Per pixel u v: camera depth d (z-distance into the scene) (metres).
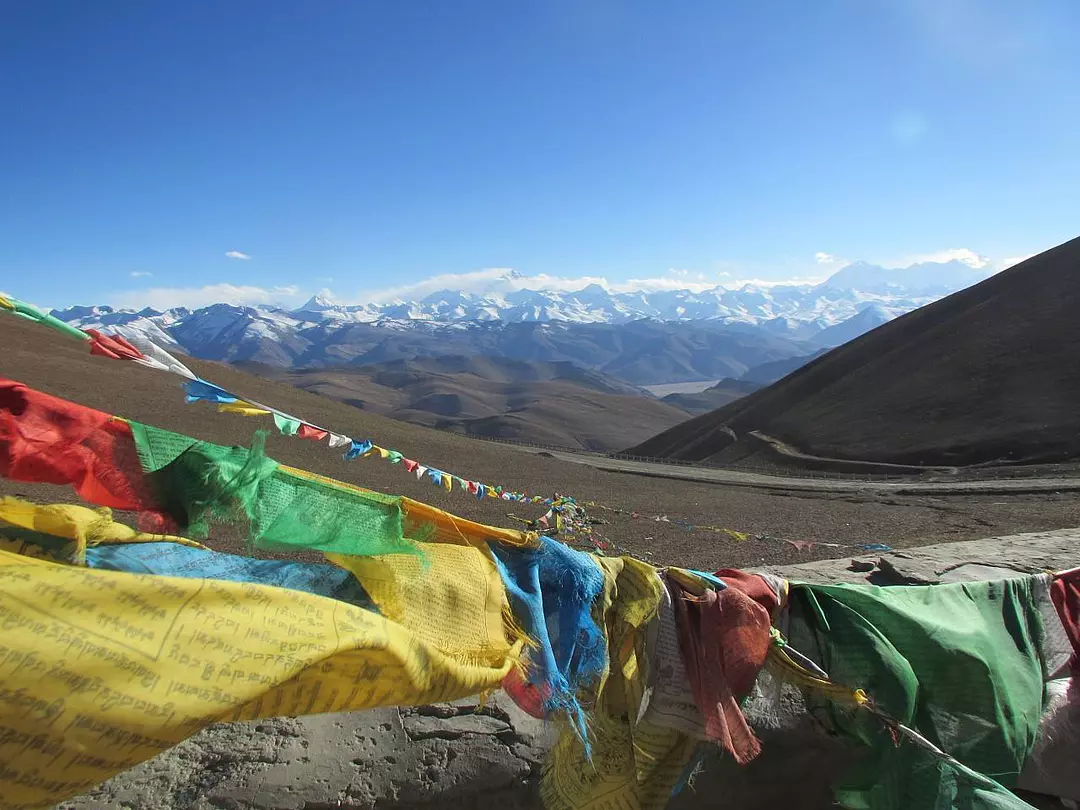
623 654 2.75
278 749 2.92
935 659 3.26
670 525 17.31
